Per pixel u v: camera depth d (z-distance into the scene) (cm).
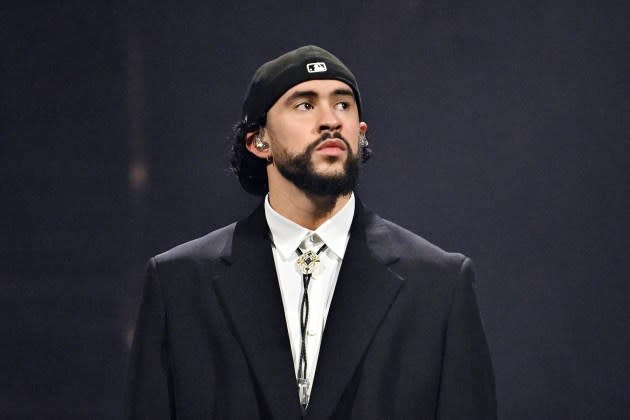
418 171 1163
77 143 1188
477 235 1167
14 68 1184
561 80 1154
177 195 1185
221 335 563
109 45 1179
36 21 1180
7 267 1200
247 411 547
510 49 1154
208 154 1181
